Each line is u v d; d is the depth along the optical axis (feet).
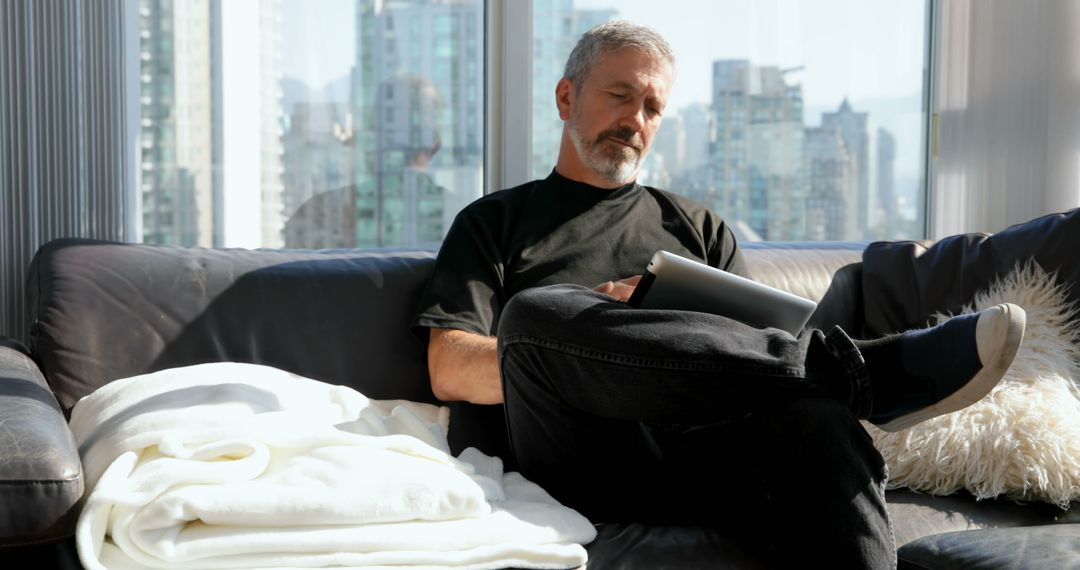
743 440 4.59
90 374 5.18
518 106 8.05
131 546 3.74
